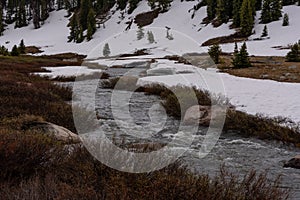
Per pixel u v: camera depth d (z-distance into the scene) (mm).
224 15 76062
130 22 90500
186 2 95562
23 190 3490
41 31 104188
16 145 4441
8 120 8211
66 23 106500
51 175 4043
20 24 111000
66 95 15281
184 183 4000
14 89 12922
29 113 9414
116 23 92938
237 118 10836
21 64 36781
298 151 8516
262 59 37969
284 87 18422
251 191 4293
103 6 105938
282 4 76812
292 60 34656
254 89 18156
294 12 71312
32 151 4516
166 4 92188
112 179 4000
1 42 99000
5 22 116000
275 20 69062
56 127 7852
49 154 4824
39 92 13367
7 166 4180
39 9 113125
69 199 3402
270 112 12875
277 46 53406
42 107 10484
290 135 9719
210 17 80312
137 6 100125
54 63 42375
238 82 20938
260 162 7395
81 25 91000
